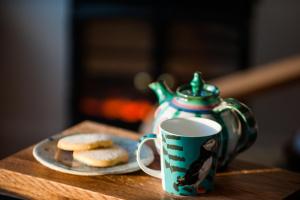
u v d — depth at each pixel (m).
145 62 3.40
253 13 3.27
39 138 3.80
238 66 3.30
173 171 0.96
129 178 1.04
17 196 1.02
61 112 3.78
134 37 3.38
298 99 3.65
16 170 1.05
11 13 3.64
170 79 3.33
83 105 3.43
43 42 3.67
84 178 1.03
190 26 3.23
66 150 1.11
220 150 1.05
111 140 1.11
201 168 0.96
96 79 3.41
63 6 3.60
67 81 3.72
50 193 1.02
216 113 1.05
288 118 3.68
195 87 1.07
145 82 3.40
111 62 3.41
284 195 1.01
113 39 3.37
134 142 1.16
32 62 3.71
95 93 3.42
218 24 3.15
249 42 3.23
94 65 3.40
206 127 1.01
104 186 1.00
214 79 3.35
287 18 3.52
